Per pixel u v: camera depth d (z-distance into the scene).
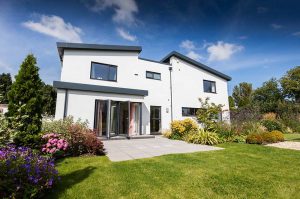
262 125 13.17
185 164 5.05
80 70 10.99
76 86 9.91
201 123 13.77
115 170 4.50
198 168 4.69
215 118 13.48
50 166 3.57
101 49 11.73
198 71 16.64
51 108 18.28
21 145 5.38
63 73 10.54
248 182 3.80
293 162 5.29
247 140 9.15
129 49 12.62
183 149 7.39
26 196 2.84
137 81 12.98
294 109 19.62
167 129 13.31
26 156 3.65
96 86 10.43
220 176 4.12
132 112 12.10
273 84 30.64
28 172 3.02
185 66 15.88
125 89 11.30
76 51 11.07
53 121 7.34
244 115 14.13
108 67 12.02
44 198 3.10
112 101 11.20
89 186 3.57
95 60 11.55
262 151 6.87
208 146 8.16
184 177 4.06
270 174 4.27
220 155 6.17
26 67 5.95
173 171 4.45
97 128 10.41
